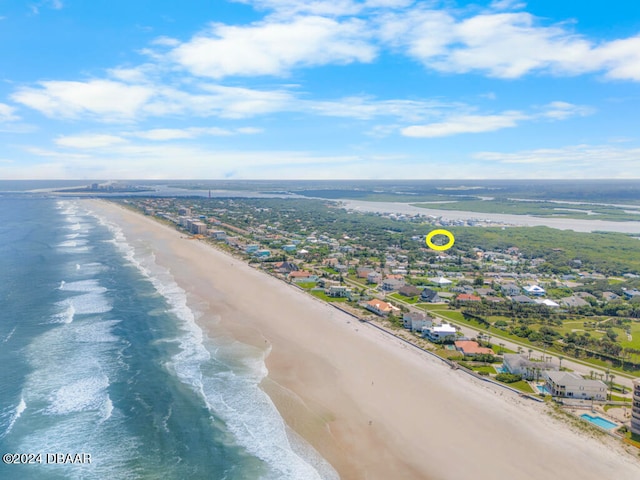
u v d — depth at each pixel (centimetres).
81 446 6247
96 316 11269
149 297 13025
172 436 6519
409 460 6103
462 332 11144
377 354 9488
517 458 6153
